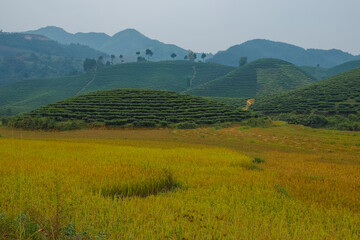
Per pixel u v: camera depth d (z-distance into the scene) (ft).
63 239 15.66
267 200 29.84
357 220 24.75
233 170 47.75
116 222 19.54
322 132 180.14
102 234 17.47
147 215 21.98
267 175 44.96
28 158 48.16
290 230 21.42
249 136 160.56
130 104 266.98
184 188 34.65
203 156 65.41
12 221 17.12
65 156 53.93
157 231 18.63
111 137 151.33
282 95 441.68
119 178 33.53
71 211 21.03
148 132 186.29
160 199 28.07
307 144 126.41
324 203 30.53
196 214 23.65
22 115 236.22
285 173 50.37
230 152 78.48
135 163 47.29
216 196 30.27
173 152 72.49
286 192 33.78
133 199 27.35
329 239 19.93
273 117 324.39
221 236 18.65
